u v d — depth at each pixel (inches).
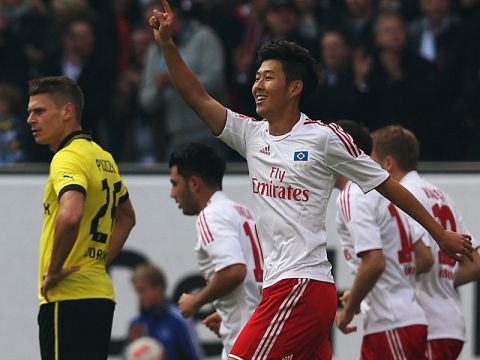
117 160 1256.2
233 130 689.0
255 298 795.4
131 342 1028.5
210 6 1302.9
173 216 1090.1
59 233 674.2
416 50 1272.1
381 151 830.5
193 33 1227.2
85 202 706.8
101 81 1259.8
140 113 1259.8
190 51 1221.7
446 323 834.8
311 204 665.0
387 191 665.0
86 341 705.0
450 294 844.0
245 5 1337.4
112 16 1349.7
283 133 673.6
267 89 668.7
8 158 1221.1
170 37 674.2
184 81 682.2
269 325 668.1
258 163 678.5
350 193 791.7
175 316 1025.5
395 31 1209.4
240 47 1272.1
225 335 801.6
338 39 1224.2
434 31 1275.8
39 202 1091.3
